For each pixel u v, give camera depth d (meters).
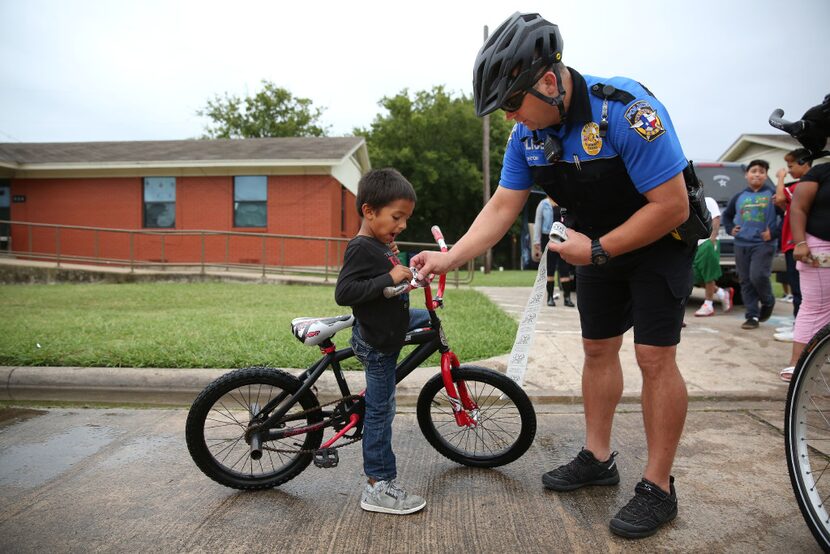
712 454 3.06
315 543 2.25
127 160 15.78
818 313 4.07
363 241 2.42
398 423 3.64
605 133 2.13
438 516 2.46
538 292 2.74
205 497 2.65
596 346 2.66
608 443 2.73
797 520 2.39
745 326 6.37
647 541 2.25
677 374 2.36
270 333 5.48
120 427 3.52
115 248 16.28
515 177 2.62
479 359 4.73
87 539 2.27
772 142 17.66
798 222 4.05
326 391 4.02
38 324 5.96
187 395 4.11
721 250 8.20
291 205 15.80
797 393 2.27
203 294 9.47
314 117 32.75
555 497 2.63
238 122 31.38
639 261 2.35
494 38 2.12
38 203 16.38
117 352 4.58
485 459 2.97
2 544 2.22
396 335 2.48
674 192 2.07
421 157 27.91
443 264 2.52
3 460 3.03
